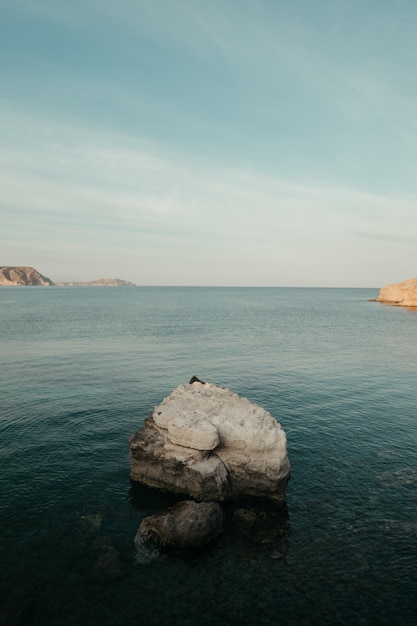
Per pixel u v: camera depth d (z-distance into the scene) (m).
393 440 26.80
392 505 19.36
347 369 47.38
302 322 101.00
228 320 102.75
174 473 19.98
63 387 37.47
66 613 13.12
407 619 13.00
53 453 23.95
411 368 48.22
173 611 13.25
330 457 24.25
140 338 68.19
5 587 14.07
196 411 22.27
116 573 14.75
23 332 71.69
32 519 17.78
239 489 20.16
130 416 30.30
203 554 15.89
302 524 17.89
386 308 153.62
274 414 31.31
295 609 13.35
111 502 19.25
